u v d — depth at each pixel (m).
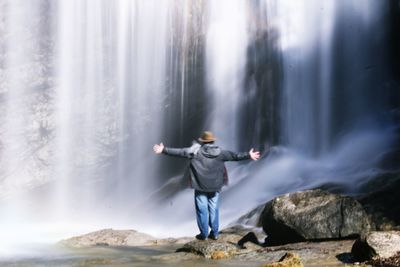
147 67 24.28
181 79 24.70
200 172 7.00
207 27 24.64
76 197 24.48
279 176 17.50
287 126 22.77
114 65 23.95
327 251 6.24
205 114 24.91
